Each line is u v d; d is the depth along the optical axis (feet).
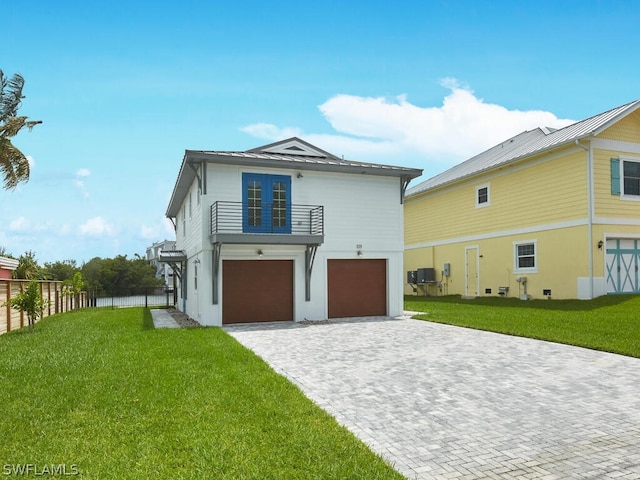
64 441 15.26
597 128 54.65
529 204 65.77
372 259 56.75
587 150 56.70
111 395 20.43
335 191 54.90
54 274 154.20
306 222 53.31
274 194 52.19
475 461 14.21
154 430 16.22
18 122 66.44
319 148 60.03
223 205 49.83
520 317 47.19
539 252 63.87
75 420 17.25
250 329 45.37
